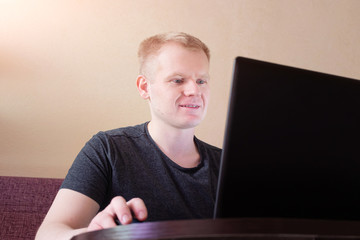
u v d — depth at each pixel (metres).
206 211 1.14
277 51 2.90
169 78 1.12
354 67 3.00
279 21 2.91
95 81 2.62
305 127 0.56
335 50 2.99
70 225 0.99
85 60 2.61
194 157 1.22
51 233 0.88
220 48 2.82
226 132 0.53
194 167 1.19
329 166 0.57
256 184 0.54
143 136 1.22
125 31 2.66
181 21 2.76
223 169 0.53
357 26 3.01
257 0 2.87
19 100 2.54
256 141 0.54
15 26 2.54
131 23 2.67
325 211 0.58
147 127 1.27
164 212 1.11
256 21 2.87
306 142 0.56
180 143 1.19
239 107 0.53
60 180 1.80
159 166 1.16
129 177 1.14
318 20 2.96
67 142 2.59
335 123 0.57
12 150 2.53
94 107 2.62
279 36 2.91
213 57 2.81
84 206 1.05
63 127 2.58
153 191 1.13
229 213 0.53
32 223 1.70
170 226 0.41
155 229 0.41
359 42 3.01
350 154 0.58
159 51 1.16
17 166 2.53
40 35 2.56
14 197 1.73
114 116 2.64
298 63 2.94
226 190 0.53
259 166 0.54
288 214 0.56
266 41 2.88
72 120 2.60
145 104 2.66
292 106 0.55
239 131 0.53
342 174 0.58
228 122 0.53
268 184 0.54
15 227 1.68
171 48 1.14
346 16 3.00
